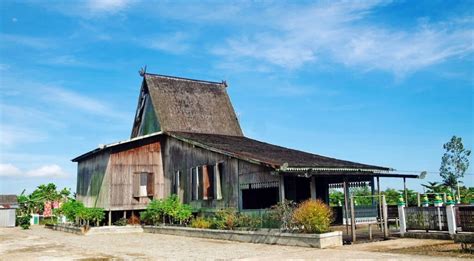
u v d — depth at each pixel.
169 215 23.77
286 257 12.19
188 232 20.67
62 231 28.23
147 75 32.34
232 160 20.84
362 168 18.09
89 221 26.45
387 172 18.81
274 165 16.50
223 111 33.25
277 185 17.58
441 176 46.34
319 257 11.90
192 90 33.19
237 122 33.34
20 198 52.22
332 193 25.80
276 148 23.59
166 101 31.34
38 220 43.56
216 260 12.20
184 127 30.42
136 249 15.66
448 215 14.70
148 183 27.12
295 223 15.23
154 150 27.69
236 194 20.31
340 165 17.69
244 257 12.62
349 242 14.98
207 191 22.62
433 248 12.85
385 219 15.99
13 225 41.47
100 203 26.88
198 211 23.44
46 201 50.47
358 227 20.27
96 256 13.90
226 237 18.11
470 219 13.38
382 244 14.23
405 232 15.99
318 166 16.78
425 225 15.53
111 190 26.06
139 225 25.02
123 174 26.56
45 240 20.94
